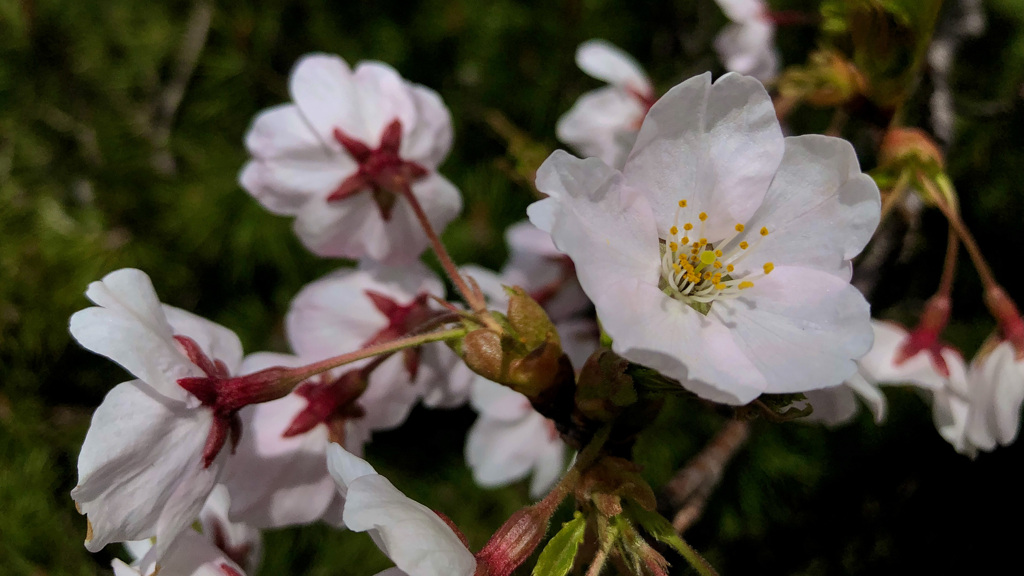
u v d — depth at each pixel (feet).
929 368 0.76
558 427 0.68
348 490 0.62
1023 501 0.99
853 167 0.65
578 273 0.61
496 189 1.09
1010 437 0.75
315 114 0.77
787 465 1.02
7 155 1.11
